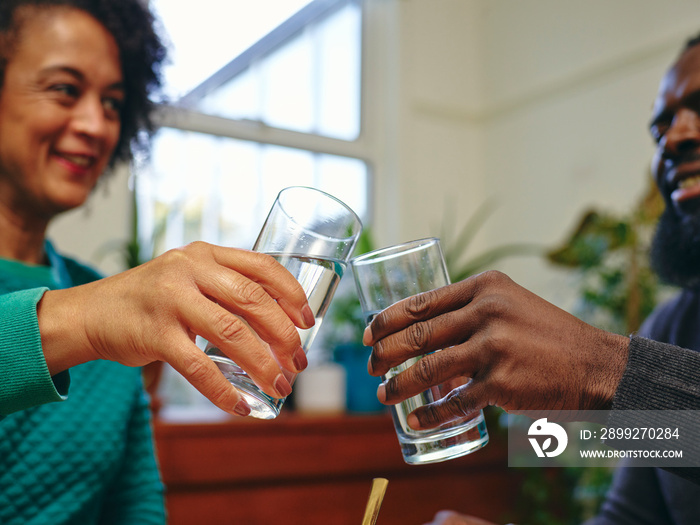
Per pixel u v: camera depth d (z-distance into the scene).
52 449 0.82
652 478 0.95
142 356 0.53
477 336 0.53
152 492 0.95
